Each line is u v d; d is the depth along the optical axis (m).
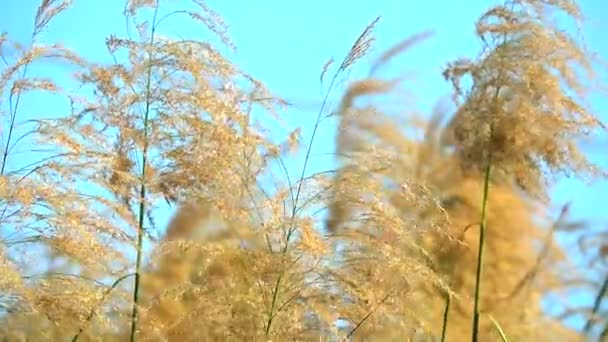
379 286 2.46
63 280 2.35
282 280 2.41
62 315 2.31
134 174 2.46
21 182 2.35
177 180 2.46
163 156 2.48
